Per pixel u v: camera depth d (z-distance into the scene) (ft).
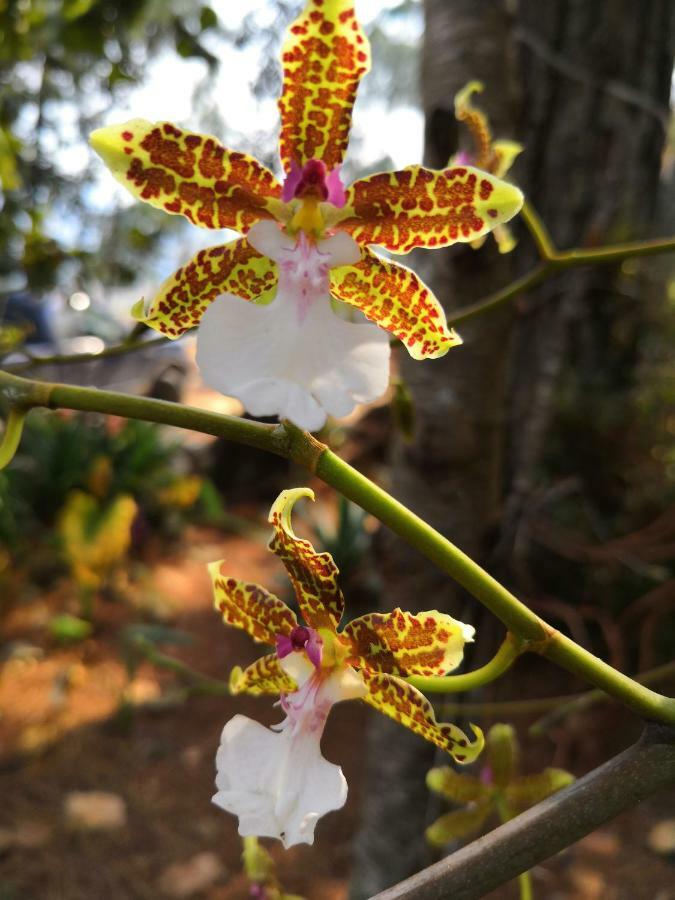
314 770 0.23
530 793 0.34
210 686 0.58
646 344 0.94
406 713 0.23
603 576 0.88
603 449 0.93
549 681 0.90
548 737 0.85
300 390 0.21
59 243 0.68
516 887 0.72
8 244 0.72
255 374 0.21
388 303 0.25
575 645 0.20
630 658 0.89
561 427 0.92
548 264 0.38
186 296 0.25
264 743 0.24
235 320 0.22
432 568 0.52
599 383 0.93
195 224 0.24
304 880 0.74
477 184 0.23
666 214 1.08
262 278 0.25
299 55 0.22
